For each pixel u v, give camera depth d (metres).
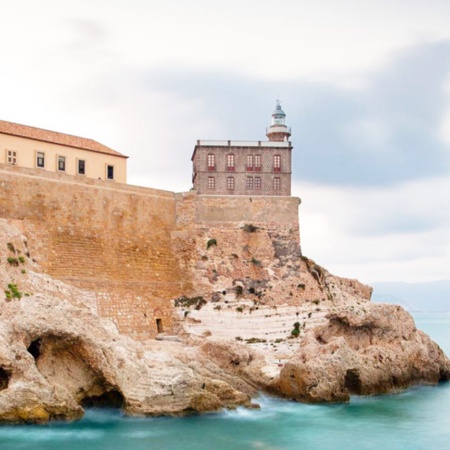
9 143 69.19
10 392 42.00
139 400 46.06
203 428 45.66
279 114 98.25
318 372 54.81
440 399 58.12
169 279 75.81
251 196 81.50
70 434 42.72
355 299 80.12
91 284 66.81
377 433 46.69
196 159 86.38
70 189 67.12
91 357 46.19
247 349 61.19
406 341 64.44
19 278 56.69
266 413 51.00
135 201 74.00
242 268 77.94
